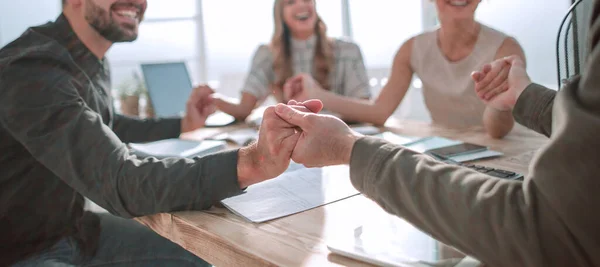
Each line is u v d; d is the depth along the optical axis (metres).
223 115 2.08
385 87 1.83
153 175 0.83
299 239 0.68
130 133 1.59
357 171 0.61
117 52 3.92
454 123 1.74
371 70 3.55
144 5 1.24
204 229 0.74
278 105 0.78
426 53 1.85
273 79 2.33
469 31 1.75
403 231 0.68
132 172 0.84
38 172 1.06
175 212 0.84
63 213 1.12
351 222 0.74
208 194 0.82
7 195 1.04
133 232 1.21
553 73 2.37
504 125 1.31
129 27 1.21
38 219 1.09
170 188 0.81
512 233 0.48
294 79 1.81
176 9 4.11
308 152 0.70
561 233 0.45
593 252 0.45
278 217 0.78
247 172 0.81
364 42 3.51
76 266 1.09
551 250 0.46
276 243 0.67
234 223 0.77
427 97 1.92
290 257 0.62
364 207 0.81
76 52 1.12
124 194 0.85
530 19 2.43
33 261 1.06
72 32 1.12
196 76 4.29
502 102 1.16
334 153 0.66
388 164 0.58
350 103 1.73
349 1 3.46
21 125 0.91
